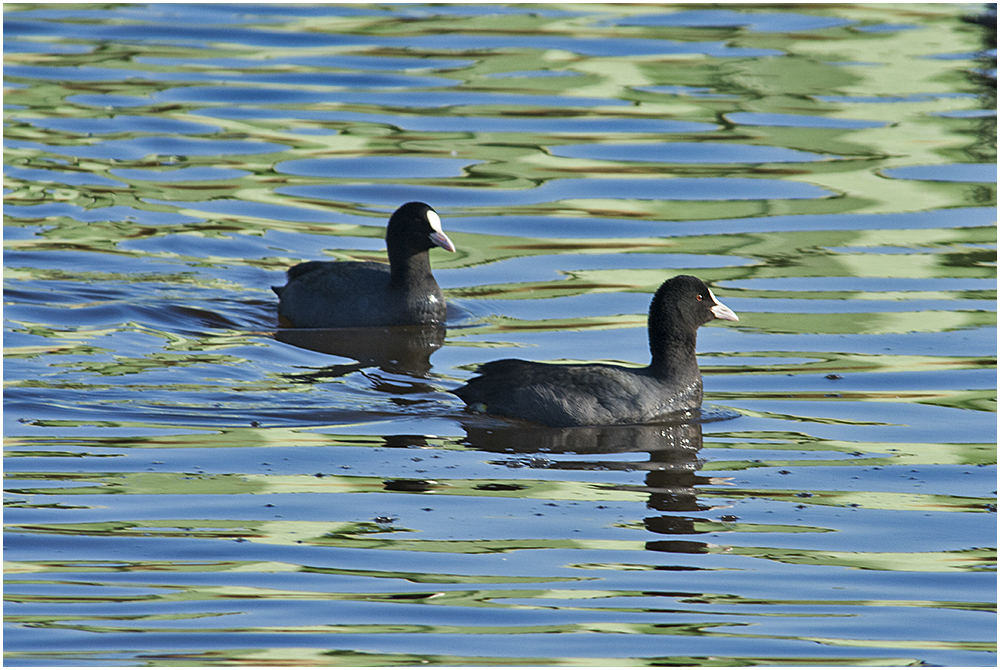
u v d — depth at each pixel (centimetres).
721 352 1634
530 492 1239
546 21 3412
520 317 1758
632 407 1412
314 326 1716
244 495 1221
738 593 1064
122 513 1180
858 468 1306
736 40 3238
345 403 1448
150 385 1482
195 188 2283
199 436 1350
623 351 1623
